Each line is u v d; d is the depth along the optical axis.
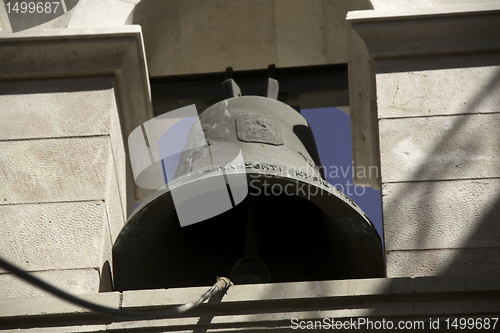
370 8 16.55
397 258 12.20
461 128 13.95
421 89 14.72
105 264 12.94
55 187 13.59
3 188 13.55
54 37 15.84
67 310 10.84
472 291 10.73
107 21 16.83
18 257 12.56
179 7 19.14
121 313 7.52
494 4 15.74
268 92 16.84
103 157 14.16
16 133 14.45
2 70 15.50
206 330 10.65
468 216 12.62
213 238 13.97
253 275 11.86
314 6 19.28
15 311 10.82
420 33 15.55
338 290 10.79
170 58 20.23
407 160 13.54
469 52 15.28
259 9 19.92
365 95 16.25
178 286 13.00
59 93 15.27
